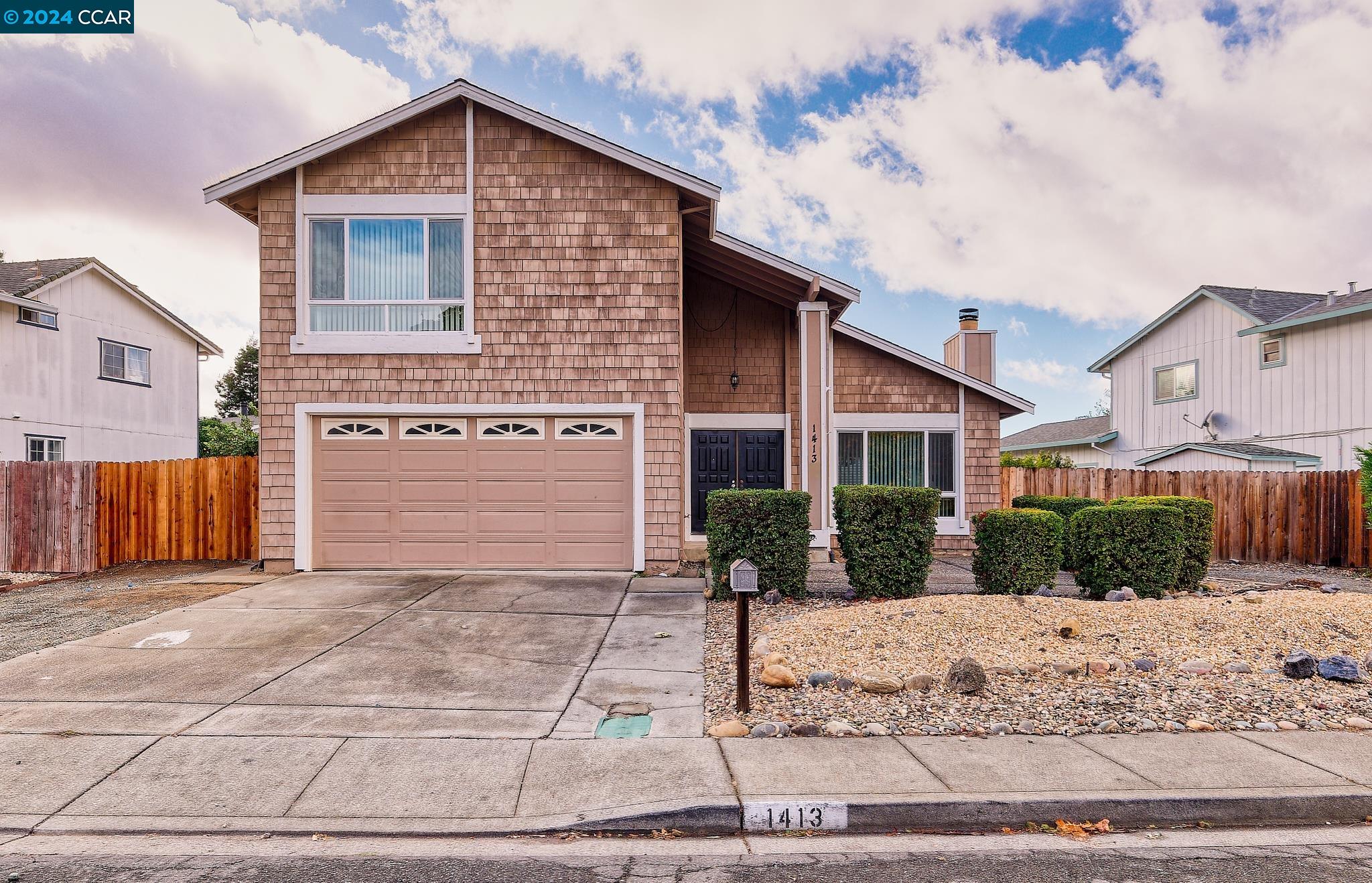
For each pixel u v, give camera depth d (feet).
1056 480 46.70
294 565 32.89
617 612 26.04
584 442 33.68
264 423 32.96
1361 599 24.41
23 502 34.76
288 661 20.54
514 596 28.40
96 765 14.25
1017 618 22.53
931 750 14.73
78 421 59.88
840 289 37.27
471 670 19.95
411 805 12.85
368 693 18.21
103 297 62.54
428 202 33.14
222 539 36.83
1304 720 16.24
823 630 21.99
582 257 33.45
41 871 10.91
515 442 33.55
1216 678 18.69
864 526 27.14
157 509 36.86
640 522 33.17
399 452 33.40
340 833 12.07
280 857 11.38
